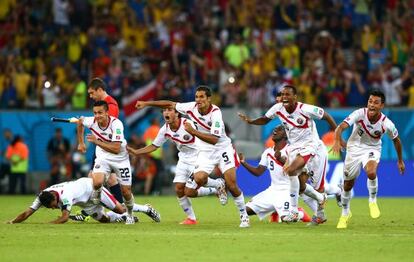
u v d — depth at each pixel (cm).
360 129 3525
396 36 7644
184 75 7112
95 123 3638
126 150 3675
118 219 3809
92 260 2556
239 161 3816
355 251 2745
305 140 3562
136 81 6931
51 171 6556
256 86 6981
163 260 2550
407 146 6519
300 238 3084
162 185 6638
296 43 7500
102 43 7538
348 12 7894
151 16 7881
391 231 3359
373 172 3491
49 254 2683
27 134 6744
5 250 2775
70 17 7850
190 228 3503
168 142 6838
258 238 3084
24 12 7762
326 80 7075
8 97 7038
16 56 7325
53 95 7038
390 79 7150
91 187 3728
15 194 6600
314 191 3638
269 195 3853
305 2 7856
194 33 7681
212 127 3438
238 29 7712
